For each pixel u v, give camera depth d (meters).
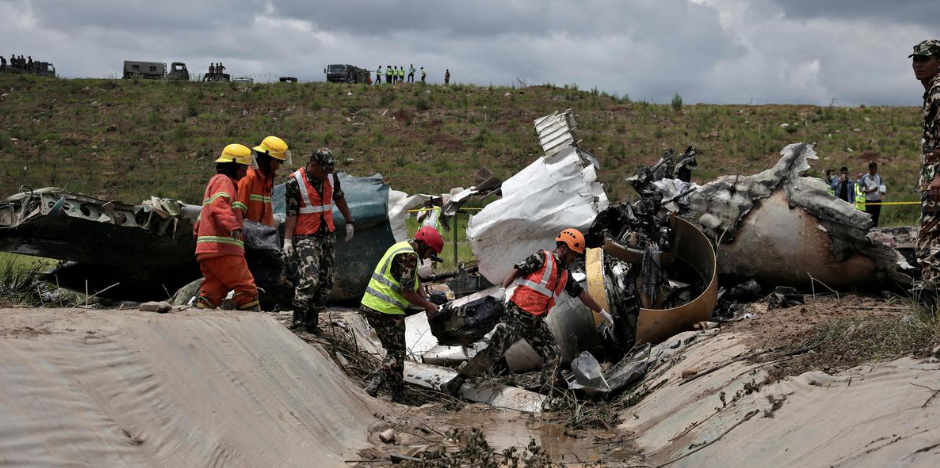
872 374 4.35
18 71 52.09
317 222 7.21
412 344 9.38
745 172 35.84
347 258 10.68
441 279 11.34
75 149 39.28
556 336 8.27
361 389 6.75
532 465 4.98
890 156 36.22
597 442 5.83
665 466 4.95
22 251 8.58
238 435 4.08
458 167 38.47
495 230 9.80
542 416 6.74
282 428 4.62
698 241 8.71
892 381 4.11
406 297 6.78
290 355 5.66
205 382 4.27
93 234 8.60
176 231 9.04
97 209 8.60
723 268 9.26
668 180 9.50
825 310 7.51
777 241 8.72
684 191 9.21
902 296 8.30
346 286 10.72
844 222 8.34
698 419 5.28
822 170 34.97
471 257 15.93
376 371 7.00
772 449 4.18
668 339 7.88
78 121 43.47
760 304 8.61
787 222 8.64
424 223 11.91
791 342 5.95
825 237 8.46
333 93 48.78
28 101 45.59
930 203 5.51
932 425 3.34
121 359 3.79
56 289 8.90
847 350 5.17
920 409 3.57
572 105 46.81
